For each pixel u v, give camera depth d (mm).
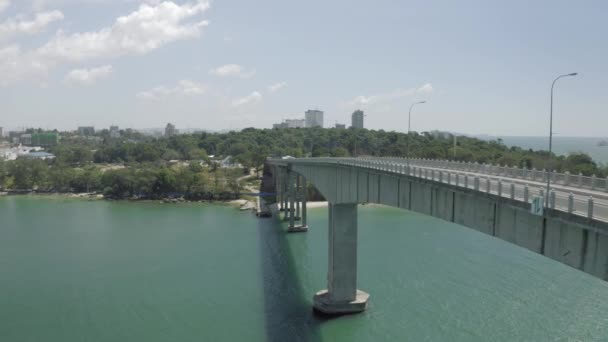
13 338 49781
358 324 51844
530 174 45906
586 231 25062
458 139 181250
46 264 76375
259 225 110375
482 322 51562
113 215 125562
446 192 39469
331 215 57125
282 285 65312
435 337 48469
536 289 60750
